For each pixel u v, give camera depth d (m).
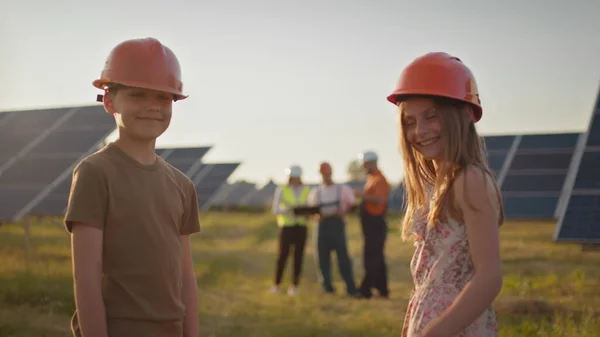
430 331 2.24
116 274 2.40
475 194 2.30
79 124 13.95
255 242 16.38
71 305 6.57
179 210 2.61
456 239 2.37
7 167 12.75
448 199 2.37
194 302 2.72
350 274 9.21
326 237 9.21
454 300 2.35
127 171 2.46
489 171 2.38
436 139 2.44
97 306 2.30
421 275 2.49
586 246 12.95
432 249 2.43
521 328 5.86
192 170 26.05
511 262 11.60
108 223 2.39
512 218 16.97
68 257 10.66
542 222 24.22
